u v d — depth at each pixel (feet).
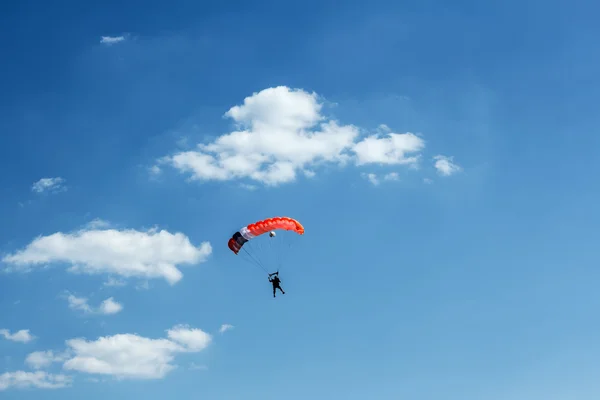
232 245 209.67
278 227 204.64
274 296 199.41
